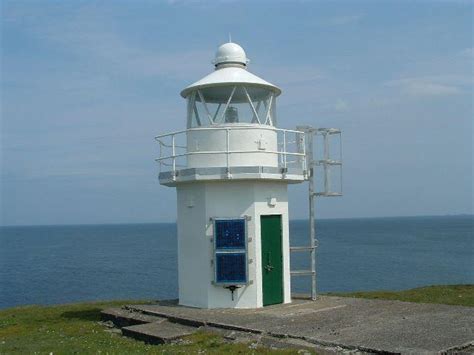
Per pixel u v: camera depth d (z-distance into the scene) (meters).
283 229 18.41
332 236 175.38
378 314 15.27
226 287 17.33
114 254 115.62
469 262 76.75
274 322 14.50
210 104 18.28
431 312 15.38
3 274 77.12
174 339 13.92
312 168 18.97
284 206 18.58
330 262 79.25
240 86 18.06
